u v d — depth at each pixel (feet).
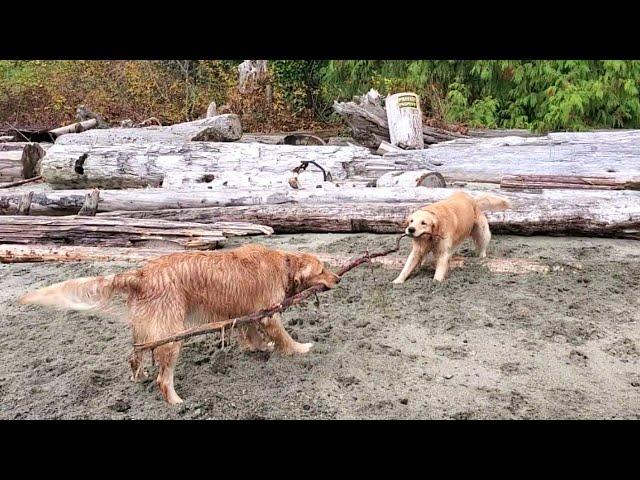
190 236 25.88
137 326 14.19
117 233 26.22
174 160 35.70
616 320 19.29
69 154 36.24
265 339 17.12
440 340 17.81
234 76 74.43
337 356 16.80
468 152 43.01
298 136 51.19
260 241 27.40
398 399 14.70
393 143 49.85
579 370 16.19
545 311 19.84
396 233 28.09
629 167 37.70
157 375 15.72
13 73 71.97
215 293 14.90
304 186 32.60
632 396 14.92
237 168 35.22
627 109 64.23
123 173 35.86
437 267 22.76
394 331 18.37
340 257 24.22
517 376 15.85
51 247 25.32
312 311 19.74
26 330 18.38
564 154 40.42
